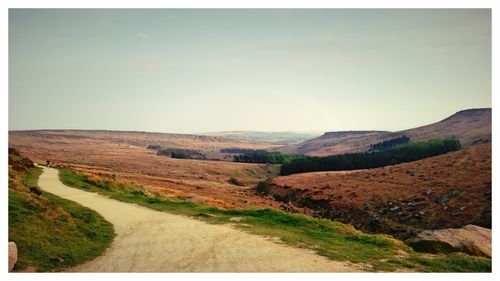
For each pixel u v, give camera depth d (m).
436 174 84.12
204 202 47.78
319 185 99.31
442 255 18.20
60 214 21.06
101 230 22.67
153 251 18.42
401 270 15.34
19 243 16.08
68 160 189.75
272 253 17.53
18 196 20.31
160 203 34.62
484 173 74.94
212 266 15.85
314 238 20.80
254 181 154.25
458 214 59.38
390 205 70.69
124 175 102.94
